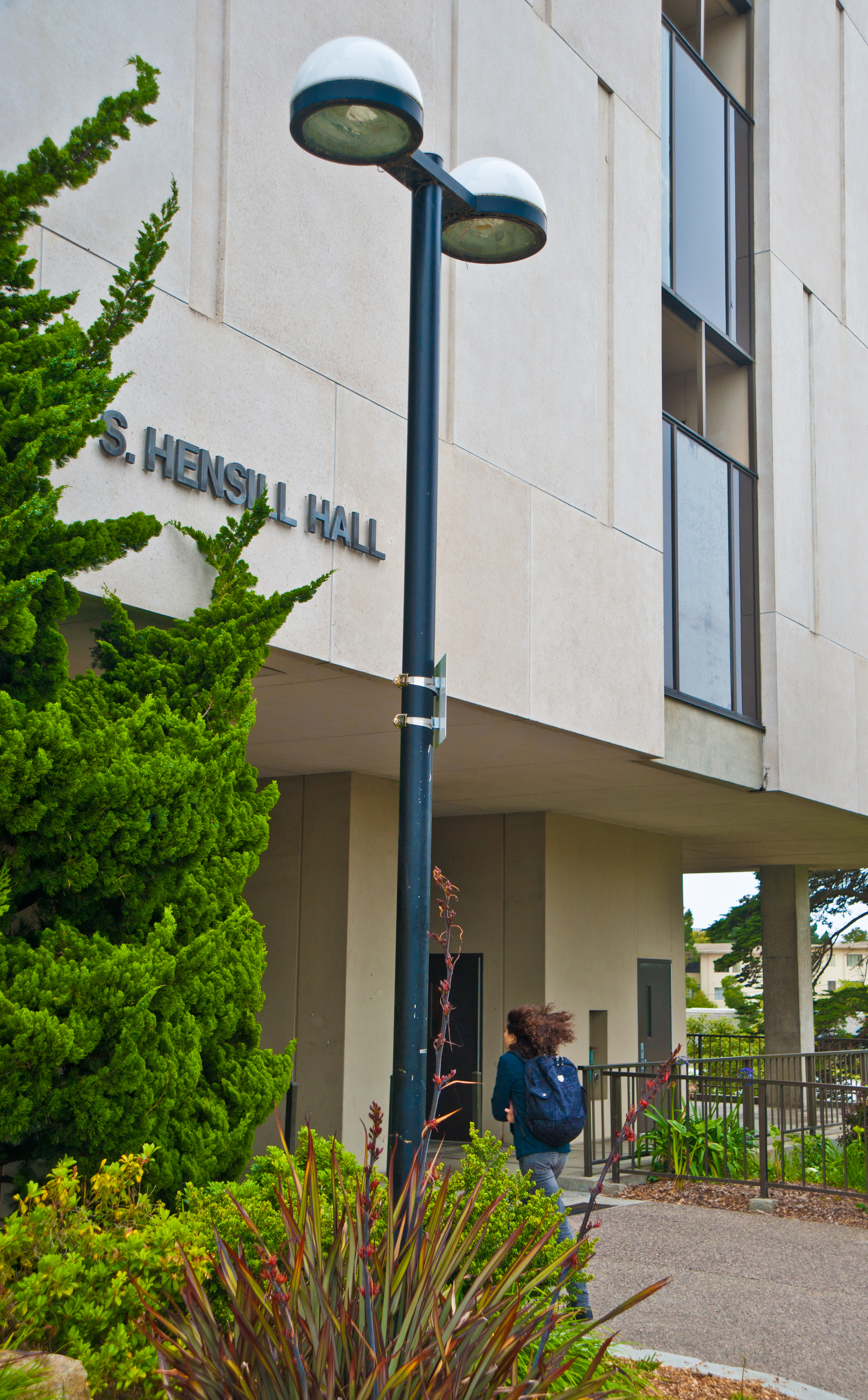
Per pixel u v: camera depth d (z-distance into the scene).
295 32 7.98
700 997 73.50
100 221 6.51
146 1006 4.37
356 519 8.07
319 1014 12.34
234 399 7.25
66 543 4.75
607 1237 9.07
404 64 4.72
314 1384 2.97
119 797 4.45
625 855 17.23
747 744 13.70
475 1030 15.34
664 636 12.27
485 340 9.70
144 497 6.57
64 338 4.81
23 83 6.13
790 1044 22.78
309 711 9.51
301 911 12.67
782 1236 9.15
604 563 10.95
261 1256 3.56
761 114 15.45
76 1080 4.30
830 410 16.27
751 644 14.28
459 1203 3.83
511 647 9.60
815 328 16.08
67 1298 3.59
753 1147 11.67
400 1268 3.37
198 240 7.20
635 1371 5.01
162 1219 4.07
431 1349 3.11
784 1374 5.90
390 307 8.61
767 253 15.08
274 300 7.62
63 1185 3.90
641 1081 12.06
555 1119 6.48
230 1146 5.04
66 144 5.28
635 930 17.25
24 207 4.95
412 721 4.54
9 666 4.73
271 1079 5.36
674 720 12.20
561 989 15.29
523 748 11.04
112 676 5.60
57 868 4.54
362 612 8.08
